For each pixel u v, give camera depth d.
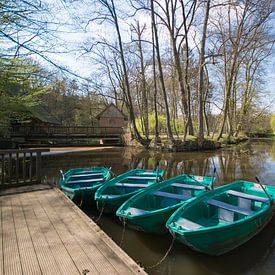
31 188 6.60
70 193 6.93
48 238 3.71
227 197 6.26
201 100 23.72
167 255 4.70
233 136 34.09
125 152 22.59
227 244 4.58
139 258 4.63
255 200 5.59
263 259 4.66
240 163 16.94
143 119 32.94
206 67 31.16
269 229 5.87
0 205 5.22
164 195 6.19
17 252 3.29
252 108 39.22
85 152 22.52
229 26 25.39
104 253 3.28
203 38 21.97
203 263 4.48
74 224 4.23
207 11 21.27
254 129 48.22
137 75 29.83
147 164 16.44
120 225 6.03
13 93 10.55
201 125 24.12
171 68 29.72
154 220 5.12
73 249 3.38
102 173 9.48
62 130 29.27
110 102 43.00
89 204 7.23
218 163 16.94
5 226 4.14
